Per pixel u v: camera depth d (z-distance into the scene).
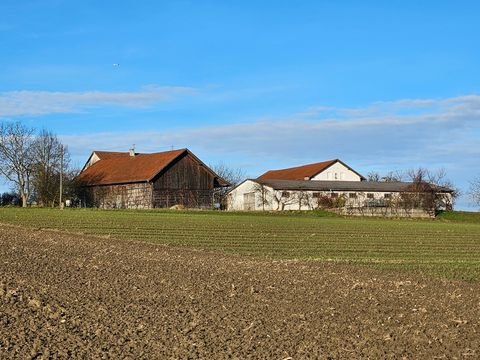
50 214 62.06
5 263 24.58
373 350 12.87
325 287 21.02
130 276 22.25
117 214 65.12
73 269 23.58
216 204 93.00
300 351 12.60
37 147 97.50
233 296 18.67
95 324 14.45
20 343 12.68
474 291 21.31
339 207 89.19
